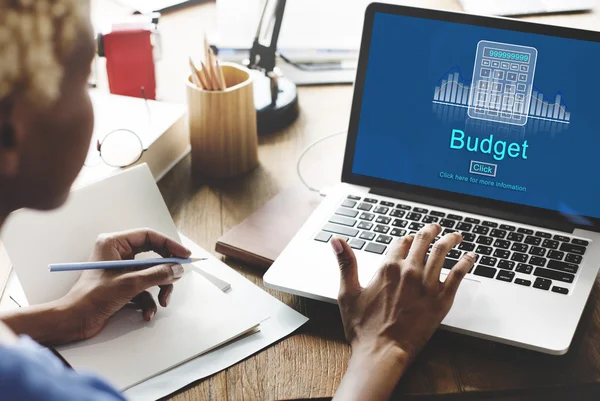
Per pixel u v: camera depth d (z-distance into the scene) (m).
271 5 1.32
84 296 0.83
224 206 1.11
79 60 0.49
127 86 1.31
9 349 0.39
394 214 1.02
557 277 0.90
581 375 0.81
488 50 1.01
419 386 0.80
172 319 0.87
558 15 1.52
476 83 1.02
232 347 0.84
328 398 0.79
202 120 1.13
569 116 0.99
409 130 1.05
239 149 1.16
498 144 1.02
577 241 0.96
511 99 1.00
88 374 0.44
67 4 0.47
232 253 0.99
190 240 1.03
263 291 0.94
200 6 1.65
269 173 1.19
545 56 0.99
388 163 1.07
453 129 1.04
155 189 0.99
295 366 0.82
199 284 0.92
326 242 0.97
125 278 0.84
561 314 0.85
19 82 0.47
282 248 0.99
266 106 1.29
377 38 1.04
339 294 0.86
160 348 0.82
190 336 0.84
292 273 0.92
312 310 0.91
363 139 1.07
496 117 1.01
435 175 1.05
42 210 0.56
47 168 0.52
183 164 1.22
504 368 0.83
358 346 0.80
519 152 1.01
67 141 0.52
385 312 0.82
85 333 0.82
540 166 1.00
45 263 0.87
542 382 0.81
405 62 1.04
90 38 0.49
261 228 1.03
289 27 1.49
